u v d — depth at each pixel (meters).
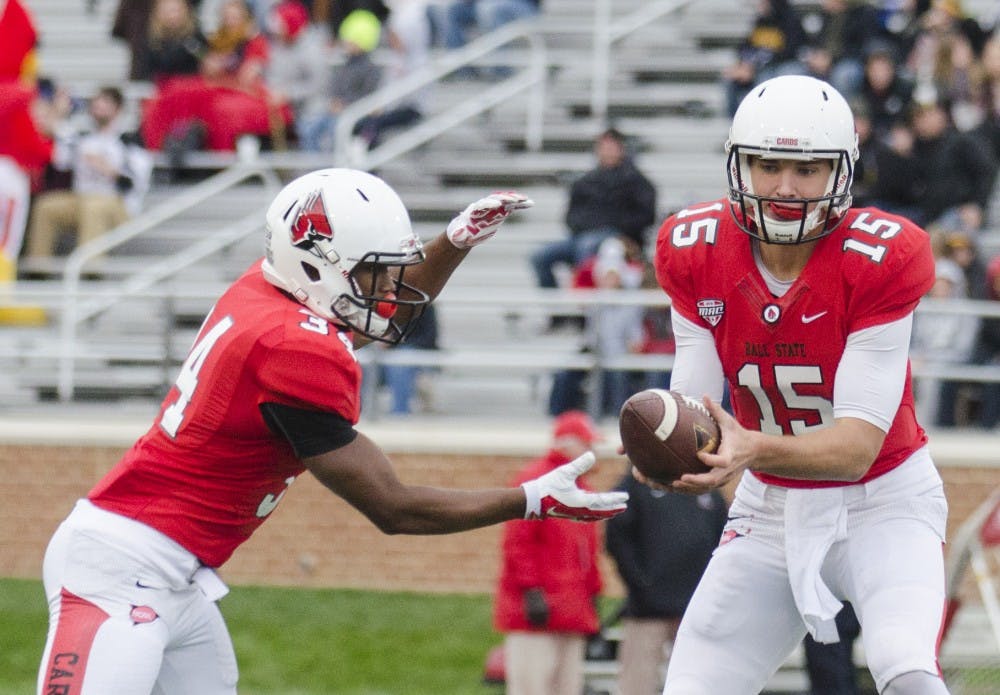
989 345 35.84
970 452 34.56
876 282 15.14
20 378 40.56
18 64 42.91
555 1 50.88
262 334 14.98
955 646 27.78
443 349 39.84
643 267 36.53
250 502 15.78
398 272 16.95
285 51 48.56
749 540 16.44
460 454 35.78
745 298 15.61
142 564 15.55
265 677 30.64
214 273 43.12
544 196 44.62
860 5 43.03
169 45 47.66
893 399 15.23
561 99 47.53
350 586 36.75
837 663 25.61
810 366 15.57
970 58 42.69
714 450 14.63
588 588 26.30
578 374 36.38
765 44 42.94
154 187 45.62
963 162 38.34
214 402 15.22
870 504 15.90
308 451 14.98
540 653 26.00
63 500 37.22
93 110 43.75
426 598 36.12
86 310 41.12
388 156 44.53
